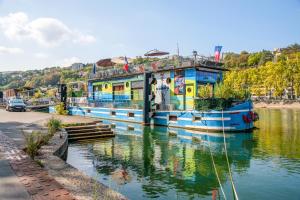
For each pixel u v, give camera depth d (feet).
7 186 21.74
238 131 73.87
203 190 30.83
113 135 69.26
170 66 92.63
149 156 47.57
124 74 109.50
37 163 29.19
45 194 20.22
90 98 132.16
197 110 78.23
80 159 45.14
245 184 32.86
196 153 50.01
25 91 222.07
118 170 38.78
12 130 55.83
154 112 92.63
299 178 34.99
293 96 258.78
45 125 63.82
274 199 28.40
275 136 67.82
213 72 89.97
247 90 79.05
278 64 257.55
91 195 20.44
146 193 29.89
